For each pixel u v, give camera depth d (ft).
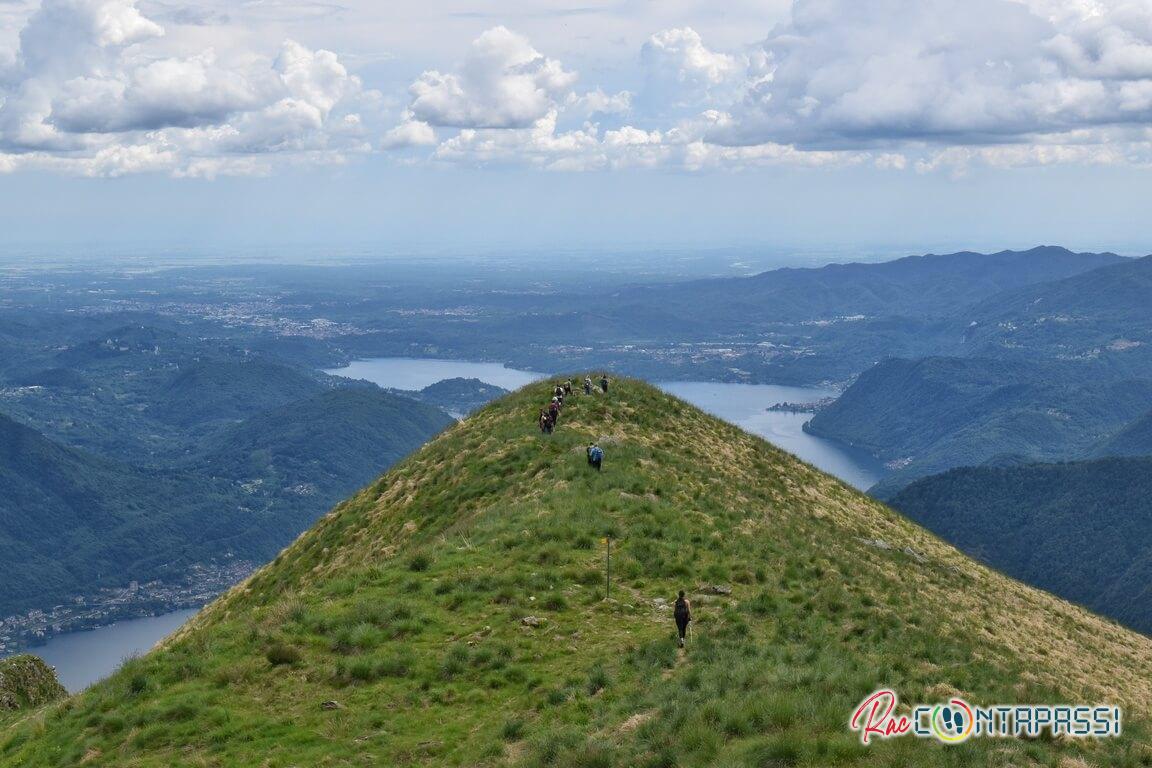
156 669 86.33
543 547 112.37
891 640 93.25
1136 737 75.46
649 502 133.08
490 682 79.61
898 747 61.00
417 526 148.25
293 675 82.69
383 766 67.62
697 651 82.53
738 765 57.98
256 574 172.45
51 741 78.48
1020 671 97.71
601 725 69.00
